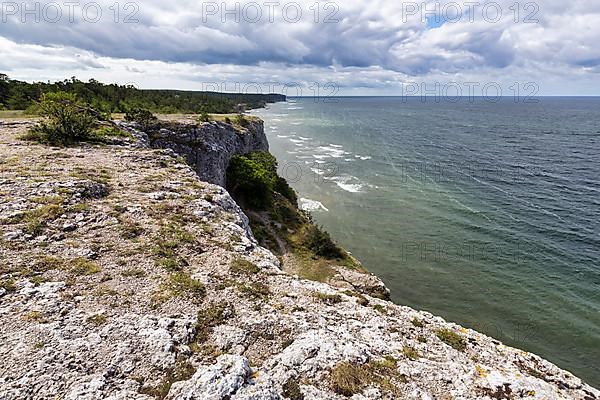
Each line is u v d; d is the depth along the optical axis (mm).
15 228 12578
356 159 93188
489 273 40656
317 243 39906
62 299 9656
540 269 41156
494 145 108188
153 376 7715
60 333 8414
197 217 16266
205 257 13164
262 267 13367
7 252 11297
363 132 143250
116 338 8547
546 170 77812
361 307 12062
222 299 10766
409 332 11375
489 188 67250
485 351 11406
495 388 9234
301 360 8828
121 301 9969
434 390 8852
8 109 59438
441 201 61500
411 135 132625
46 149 24297
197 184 20594
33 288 9875
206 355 8617
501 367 10633
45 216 13594
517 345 30812
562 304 35531
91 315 9227
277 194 53906
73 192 16047
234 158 53750
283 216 47562
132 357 8078
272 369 8461
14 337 8133
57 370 7441
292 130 149875
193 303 10359
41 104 28891
